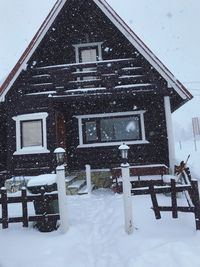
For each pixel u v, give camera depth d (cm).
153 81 1255
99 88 1273
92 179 1331
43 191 673
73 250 571
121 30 1271
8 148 1280
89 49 1395
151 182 659
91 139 1402
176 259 497
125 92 1254
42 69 1298
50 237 632
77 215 805
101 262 525
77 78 1398
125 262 511
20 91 1287
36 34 1297
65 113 1423
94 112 1402
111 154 1367
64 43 1388
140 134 1363
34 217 672
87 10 1371
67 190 1120
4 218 683
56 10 1302
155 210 660
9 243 618
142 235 613
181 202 887
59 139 1334
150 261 501
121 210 824
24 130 1282
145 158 1341
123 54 1362
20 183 1173
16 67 1277
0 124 1477
